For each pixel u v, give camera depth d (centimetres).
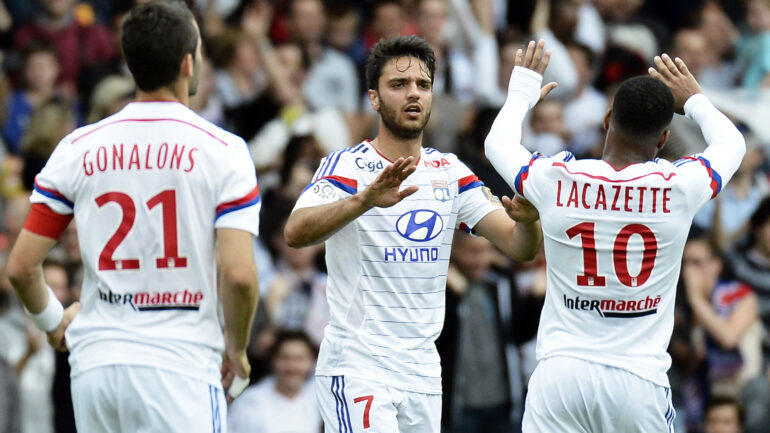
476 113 4197
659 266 2205
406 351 2359
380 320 2356
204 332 2027
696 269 3950
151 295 2006
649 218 2178
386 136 2388
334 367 2367
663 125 2192
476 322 3581
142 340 1997
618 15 5603
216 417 2034
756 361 3938
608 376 2200
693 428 3819
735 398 3741
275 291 3778
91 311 2031
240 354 2080
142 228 2000
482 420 3569
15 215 3944
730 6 5978
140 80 2030
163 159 2002
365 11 5441
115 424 2017
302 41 4972
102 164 2009
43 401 3534
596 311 2212
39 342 3556
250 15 5069
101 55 4975
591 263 2197
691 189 2191
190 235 1998
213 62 4828
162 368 1992
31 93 4728
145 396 1988
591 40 5425
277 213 3925
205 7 5072
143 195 2003
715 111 2317
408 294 2362
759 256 4050
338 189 2344
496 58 4947
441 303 2411
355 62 5000
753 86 5569
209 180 2000
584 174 2192
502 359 3584
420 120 2359
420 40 2381
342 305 2369
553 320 2250
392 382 2348
